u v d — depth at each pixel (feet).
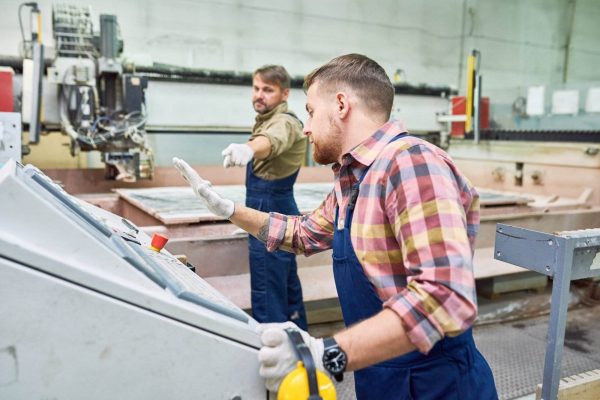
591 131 11.52
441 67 17.90
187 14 13.69
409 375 3.20
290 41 15.17
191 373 2.36
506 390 7.14
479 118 12.60
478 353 3.53
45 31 12.01
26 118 8.48
